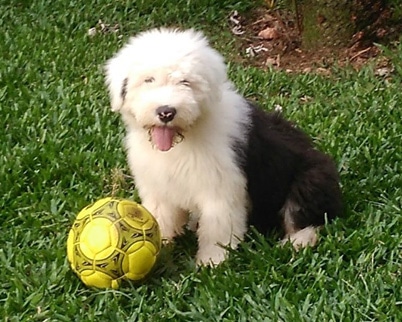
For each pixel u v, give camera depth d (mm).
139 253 4328
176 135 4398
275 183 4914
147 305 4398
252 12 8898
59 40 8164
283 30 8500
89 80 7301
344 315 4219
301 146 5086
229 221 4699
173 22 8773
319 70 7855
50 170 5770
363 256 4703
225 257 4727
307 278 4543
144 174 4840
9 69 7461
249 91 7191
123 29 8602
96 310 4344
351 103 6910
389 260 4707
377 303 4285
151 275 4633
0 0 9102
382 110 6680
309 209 4969
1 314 4367
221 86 4512
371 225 5008
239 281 4480
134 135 4758
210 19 8758
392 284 4434
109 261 4305
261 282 4488
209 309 4297
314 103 6965
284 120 5219
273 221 5109
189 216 5145
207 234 4762
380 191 5441
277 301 4301
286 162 4934
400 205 5277
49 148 6074
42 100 6961
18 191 5594
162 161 4668
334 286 4457
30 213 5320
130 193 5555
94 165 5895
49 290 4535
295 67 8031
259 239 4844
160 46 4355
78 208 5332
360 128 6352
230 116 4660
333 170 5098
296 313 4176
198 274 4574
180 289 4473
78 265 4391
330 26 8039
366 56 8008
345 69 7688
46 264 4773
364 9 7941
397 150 5969
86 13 8781
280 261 4711
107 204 4410
